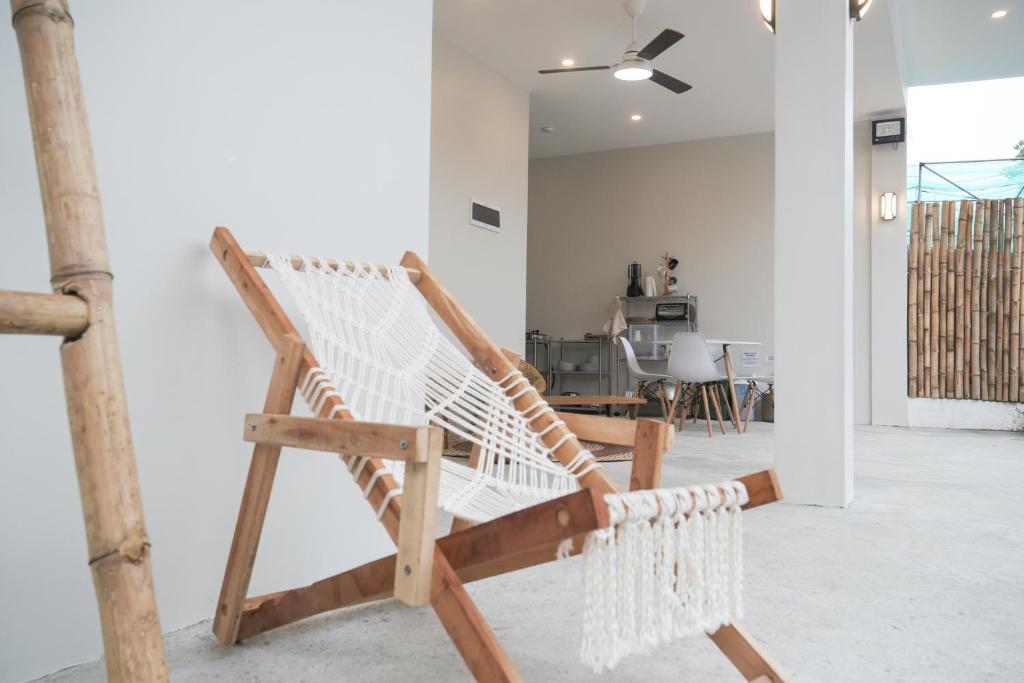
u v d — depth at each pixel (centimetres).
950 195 774
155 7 161
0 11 137
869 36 557
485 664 106
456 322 185
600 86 678
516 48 600
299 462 189
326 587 139
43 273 143
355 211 208
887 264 740
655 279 848
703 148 830
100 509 76
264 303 147
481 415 172
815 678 143
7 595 137
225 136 175
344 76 206
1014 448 540
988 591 199
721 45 592
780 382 322
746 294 809
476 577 125
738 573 120
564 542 109
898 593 197
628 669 146
